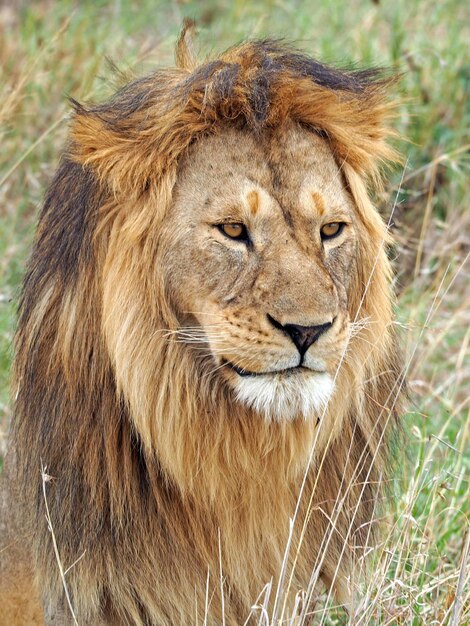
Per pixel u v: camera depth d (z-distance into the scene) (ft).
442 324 37.55
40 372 22.59
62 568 21.52
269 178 20.95
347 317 21.30
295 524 22.66
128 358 21.35
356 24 50.67
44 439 22.45
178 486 21.97
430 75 44.78
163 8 56.80
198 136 21.30
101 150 21.24
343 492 23.27
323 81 22.54
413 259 39.68
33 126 43.11
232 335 20.65
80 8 52.21
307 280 20.40
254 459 21.76
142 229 21.27
